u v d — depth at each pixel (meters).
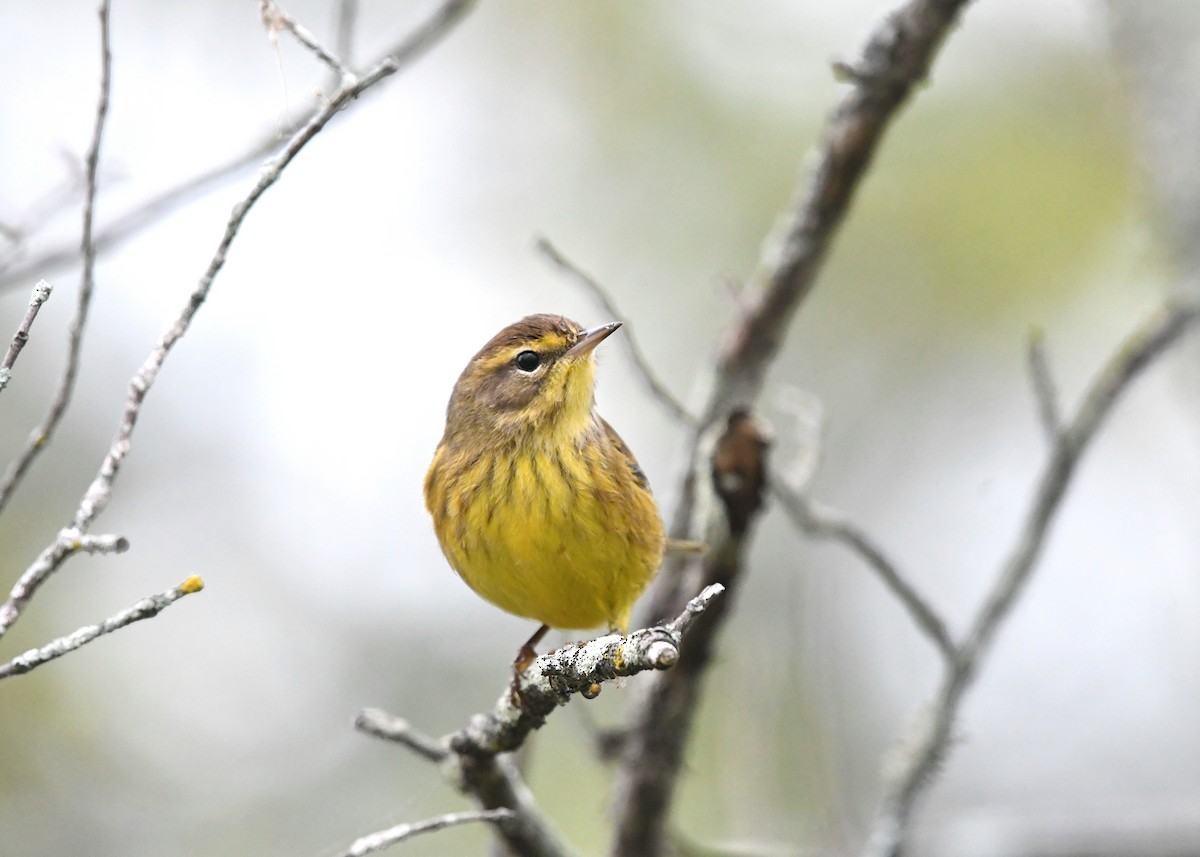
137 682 13.48
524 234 14.85
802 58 14.90
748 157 14.76
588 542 7.92
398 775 13.02
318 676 13.67
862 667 13.62
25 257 8.29
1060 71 14.55
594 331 8.62
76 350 5.38
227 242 5.23
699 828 11.59
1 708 13.05
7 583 13.45
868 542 8.80
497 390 8.31
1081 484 14.08
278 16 5.64
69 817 12.70
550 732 12.27
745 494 7.58
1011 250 14.62
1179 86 10.25
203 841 12.63
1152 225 10.45
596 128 15.11
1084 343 14.52
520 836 7.46
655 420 14.43
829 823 10.04
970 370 14.85
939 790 13.27
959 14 8.22
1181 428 13.41
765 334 9.13
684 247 14.73
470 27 15.15
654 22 15.05
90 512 5.00
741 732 10.49
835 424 14.71
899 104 8.51
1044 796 13.18
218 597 13.92
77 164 8.33
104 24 5.27
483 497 8.13
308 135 5.23
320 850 12.58
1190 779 13.08
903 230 14.79
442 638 13.78
